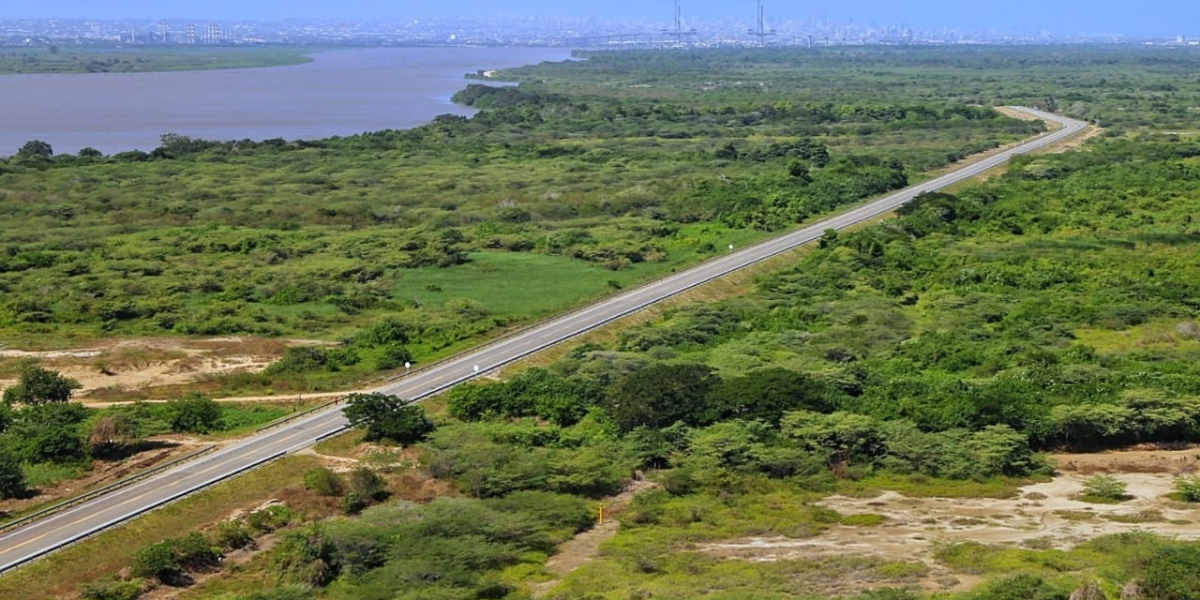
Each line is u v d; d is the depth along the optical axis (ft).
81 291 393.09
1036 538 215.51
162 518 220.23
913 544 213.25
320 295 393.50
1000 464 250.57
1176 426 267.59
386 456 250.57
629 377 281.13
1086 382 286.46
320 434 264.72
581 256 448.24
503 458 245.04
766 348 321.11
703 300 391.24
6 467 230.27
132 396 296.71
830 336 335.47
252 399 295.69
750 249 459.32
